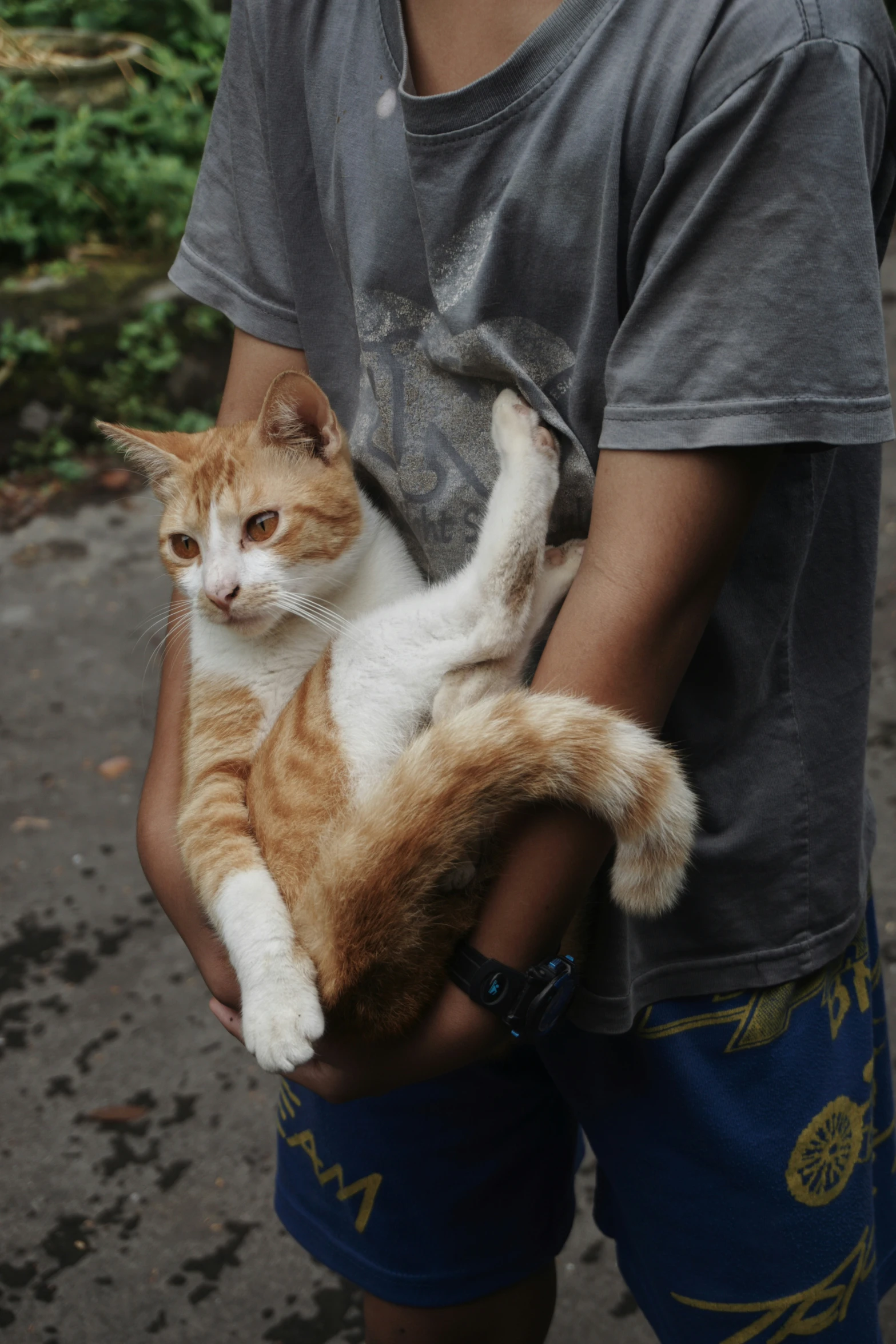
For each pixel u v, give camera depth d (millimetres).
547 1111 1404
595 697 985
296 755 1327
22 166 5398
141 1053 2547
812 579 1231
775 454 969
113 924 2879
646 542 958
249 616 1477
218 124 1391
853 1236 1282
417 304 1181
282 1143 1489
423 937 1082
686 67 940
